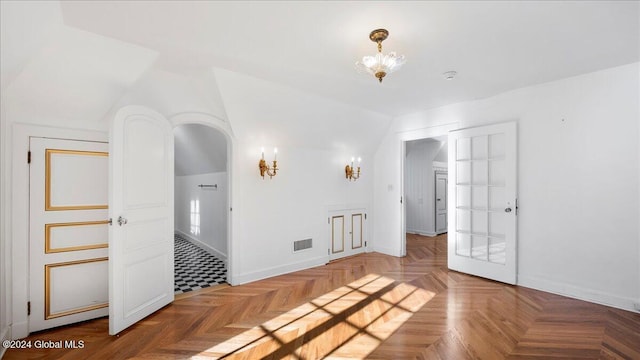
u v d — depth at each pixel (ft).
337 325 8.67
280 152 13.88
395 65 7.36
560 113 10.86
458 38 7.79
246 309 9.83
